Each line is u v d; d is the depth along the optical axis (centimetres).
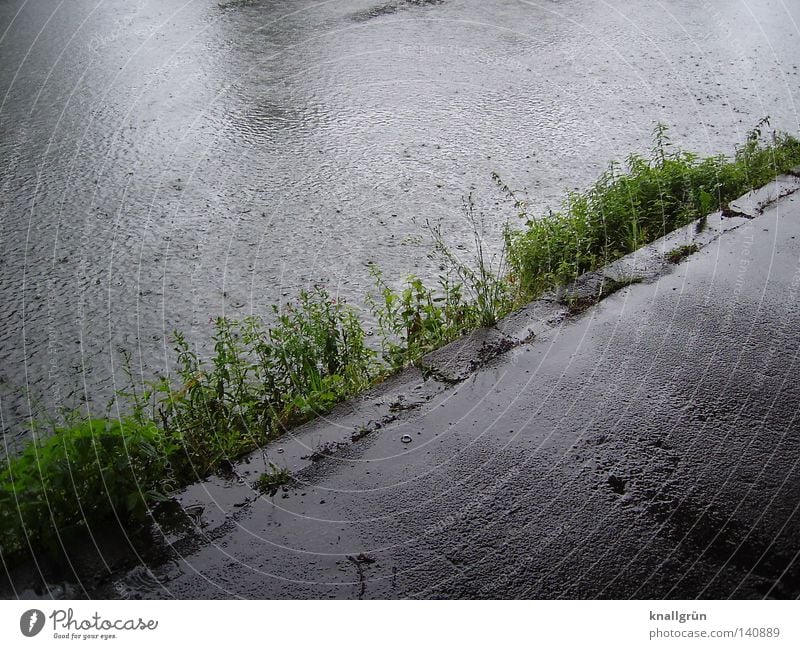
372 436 316
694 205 519
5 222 586
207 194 626
